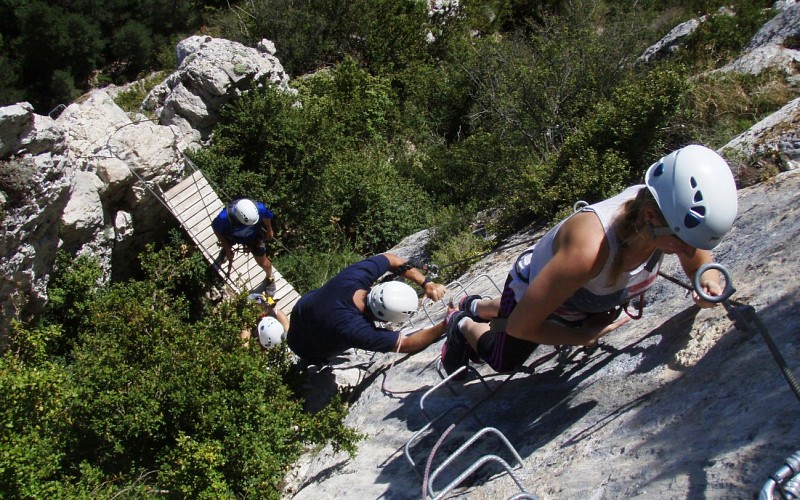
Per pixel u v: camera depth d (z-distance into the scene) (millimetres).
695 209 2369
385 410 4965
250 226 10039
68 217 9641
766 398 2375
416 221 14633
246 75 14469
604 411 3115
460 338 3688
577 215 2617
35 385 5027
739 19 12414
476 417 3699
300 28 23156
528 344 3254
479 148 12516
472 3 25609
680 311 3428
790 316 2732
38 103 32375
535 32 20781
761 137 5375
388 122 19125
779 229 3639
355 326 5102
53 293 9562
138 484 5266
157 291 7680
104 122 11477
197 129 14352
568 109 12195
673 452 2480
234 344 6039
